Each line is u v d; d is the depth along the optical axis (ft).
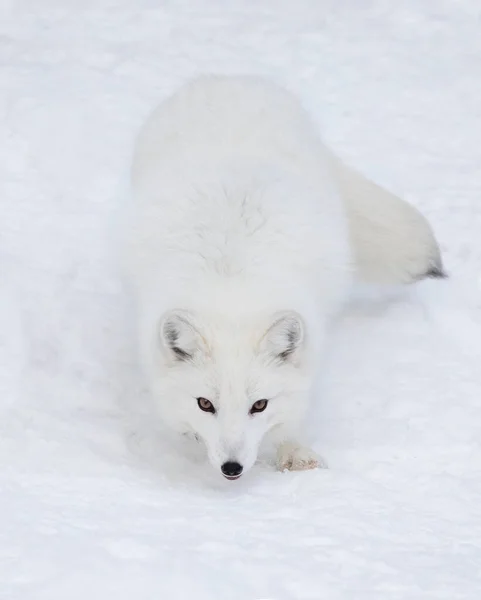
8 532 26.30
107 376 38.91
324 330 35.60
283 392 32.12
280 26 70.23
